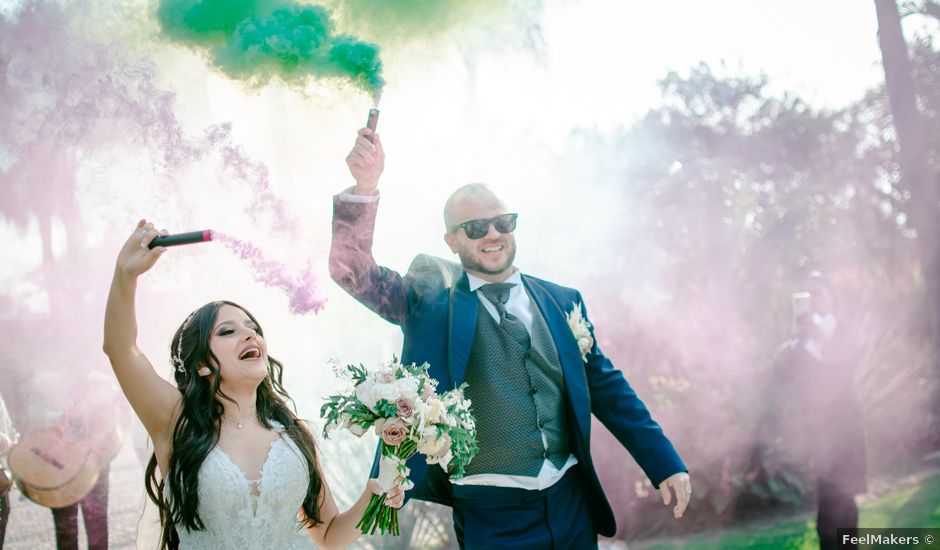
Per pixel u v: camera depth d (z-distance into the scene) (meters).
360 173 2.91
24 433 3.90
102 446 3.97
